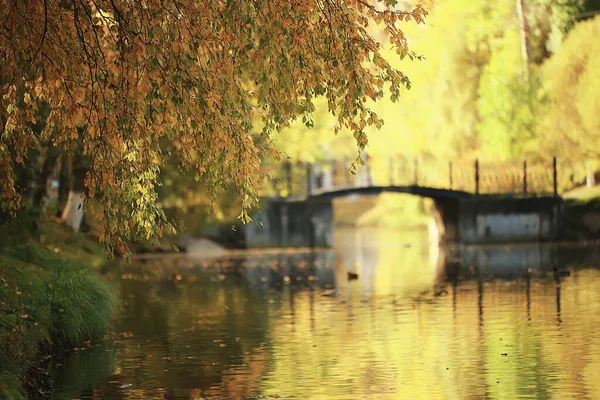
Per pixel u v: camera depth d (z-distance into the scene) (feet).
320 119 250.57
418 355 84.74
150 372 79.20
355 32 54.54
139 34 54.95
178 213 226.99
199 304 127.34
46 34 56.34
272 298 134.62
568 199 252.42
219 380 75.77
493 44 260.21
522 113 245.86
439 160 269.64
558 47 248.73
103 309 100.83
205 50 55.26
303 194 254.47
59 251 128.77
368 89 54.54
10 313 81.05
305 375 77.15
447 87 263.08
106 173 56.75
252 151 57.57
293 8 53.57
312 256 228.84
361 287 148.66
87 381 75.72
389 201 380.17
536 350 85.87
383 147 275.59
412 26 216.95
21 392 65.67
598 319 104.37
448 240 255.50
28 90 61.67
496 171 254.06
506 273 165.07
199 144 56.85
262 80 55.21
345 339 94.79
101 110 56.75
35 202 154.61
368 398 68.54
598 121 242.78
